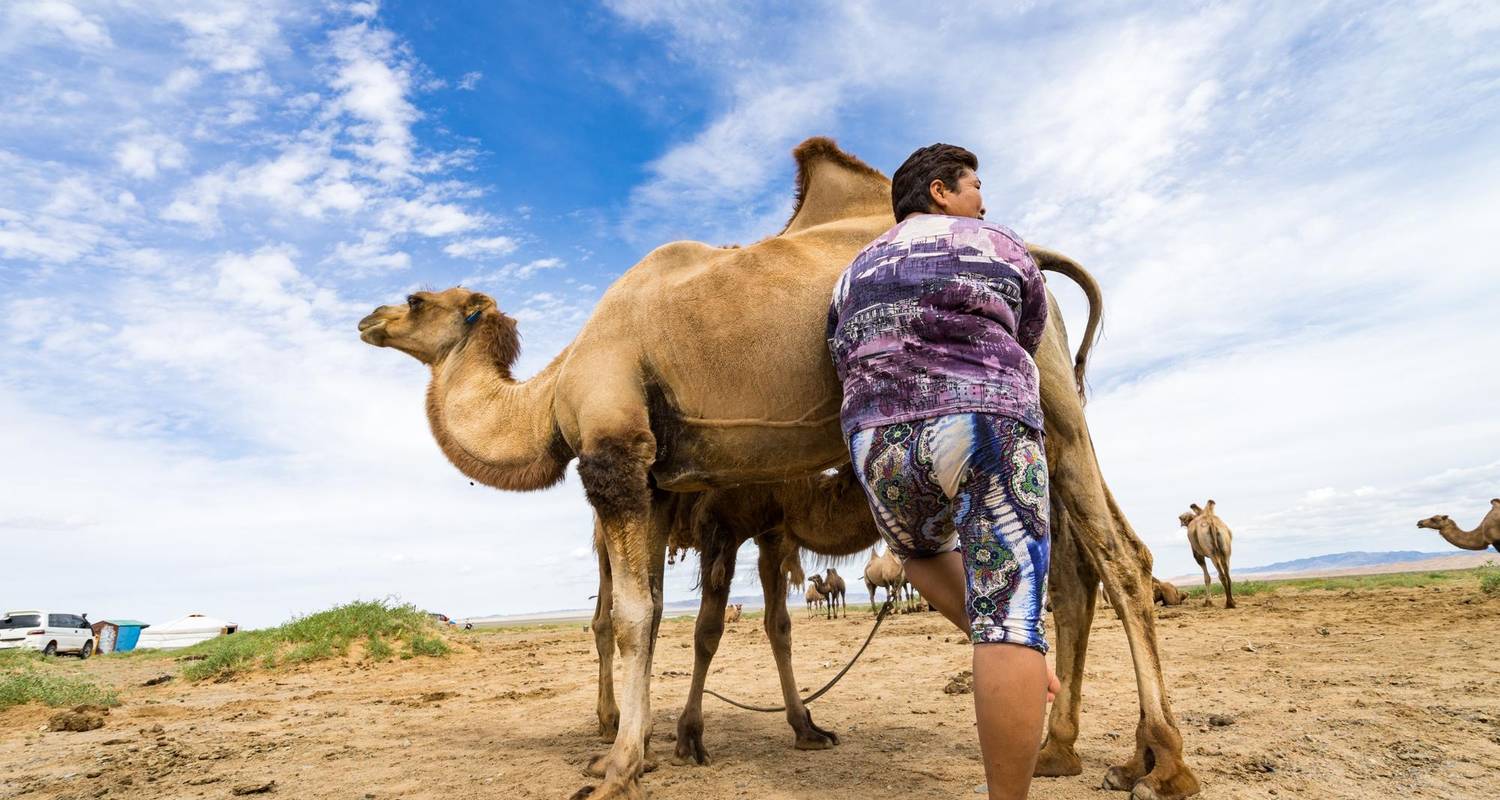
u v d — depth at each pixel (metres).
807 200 4.65
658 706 7.49
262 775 5.03
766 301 4.02
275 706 9.09
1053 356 3.88
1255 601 17.75
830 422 3.92
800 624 21.64
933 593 2.83
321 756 5.62
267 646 14.62
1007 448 2.48
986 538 2.45
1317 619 11.90
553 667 13.00
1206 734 4.76
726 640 16.81
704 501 5.39
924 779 4.19
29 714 8.74
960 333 2.57
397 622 15.75
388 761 5.35
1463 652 7.52
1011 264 2.72
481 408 5.40
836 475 5.12
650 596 4.16
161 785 4.87
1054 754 4.11
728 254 4.32
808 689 8.02
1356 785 3.66
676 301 4.24
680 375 4.19
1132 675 7.33
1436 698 5.43
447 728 6.85
